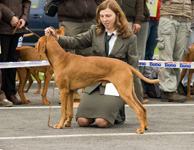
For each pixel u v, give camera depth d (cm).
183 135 948
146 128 992
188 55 1557
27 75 1445
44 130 979
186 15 1473
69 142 869
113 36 1025
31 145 846
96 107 1005
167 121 1116
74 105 1334
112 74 930
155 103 1435
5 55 1325
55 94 1609
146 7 1515
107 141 879
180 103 1443
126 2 1463
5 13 1291
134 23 1487
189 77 1541
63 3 1389
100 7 1010
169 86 1460
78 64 946
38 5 2089
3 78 1352
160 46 1477
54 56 961
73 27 1392
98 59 942
